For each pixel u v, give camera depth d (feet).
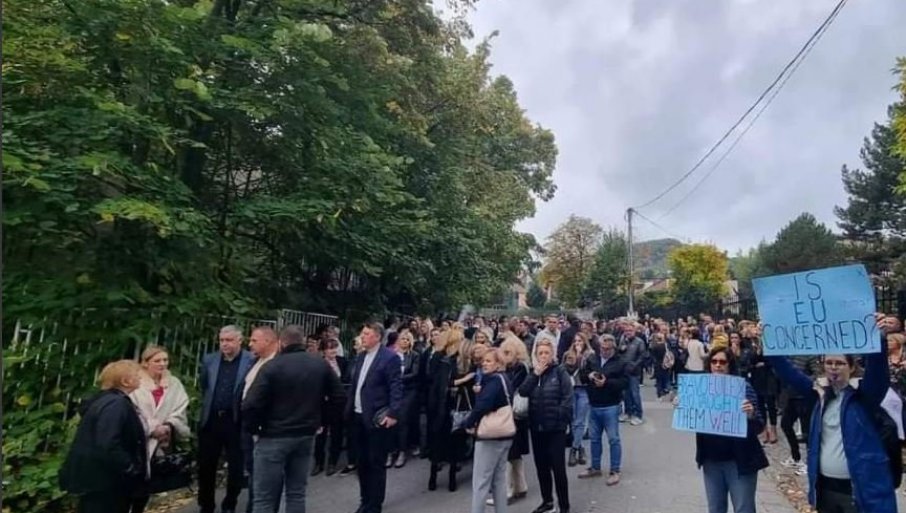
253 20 32.24
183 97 28.25
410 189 51.90
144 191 25.91
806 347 14.06
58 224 25.02
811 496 14.14
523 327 49.62
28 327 22.82
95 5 25.61
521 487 24.21
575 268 185.68
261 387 16.78
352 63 36.19
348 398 21.71
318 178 33.53
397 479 27.02
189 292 28.25
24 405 21.63
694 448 33.37
